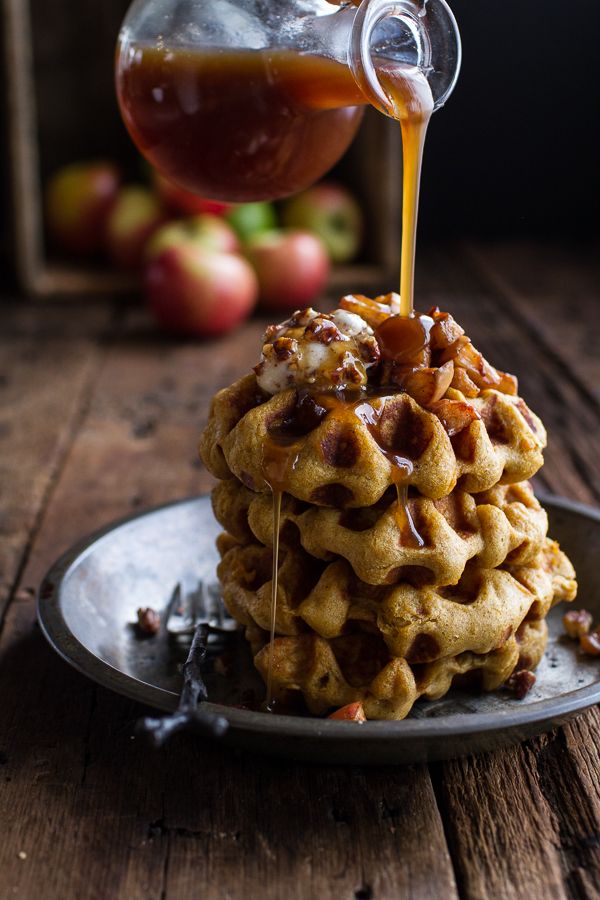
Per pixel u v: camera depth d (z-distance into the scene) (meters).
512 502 0.56
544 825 0.50
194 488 0.75
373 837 0.50
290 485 0.52
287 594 0.54
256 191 0.62
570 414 0.85
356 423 0.52
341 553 0.53
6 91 1.07
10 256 1.21
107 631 0.59
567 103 1.31
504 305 1.10
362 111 0.64
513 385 0.56
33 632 0.61
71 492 0.75
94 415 0.86
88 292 1.14
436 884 0.48
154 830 0.50
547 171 1.35
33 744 0.54
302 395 0.53
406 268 0.55
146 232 1.14
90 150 1.31
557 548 0.58
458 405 0.53
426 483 0.52
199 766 0.53
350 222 1.17
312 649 0.54
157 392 0.90
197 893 0.48
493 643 0.54
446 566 0.52
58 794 0.52
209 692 0.55
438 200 1.36
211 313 1.01
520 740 0.52
